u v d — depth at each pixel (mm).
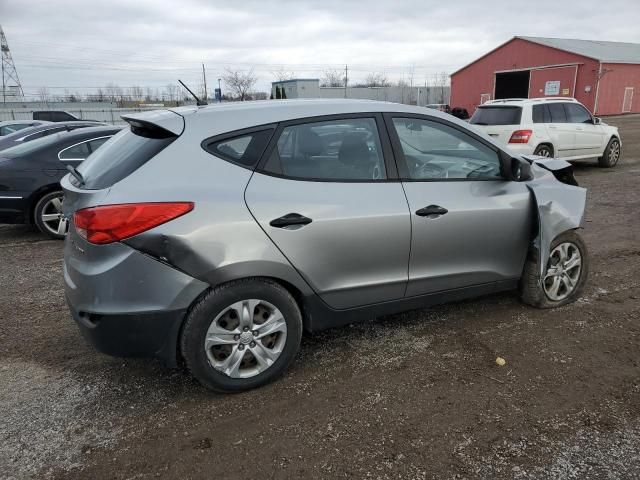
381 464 2479
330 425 2773
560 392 3039
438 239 3482
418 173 3484
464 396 3012
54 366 3457
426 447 2592
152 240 2656
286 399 3016
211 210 2766
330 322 3322
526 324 3932
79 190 2859
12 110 37031
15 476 2432
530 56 40531
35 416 2896
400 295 3484
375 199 3240
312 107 3242
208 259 2752
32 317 4254
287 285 3115
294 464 2490
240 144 2975
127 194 2676
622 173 11523
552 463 2469
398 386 3129
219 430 2752
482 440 2637
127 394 3109
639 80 38562
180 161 2828
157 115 3082
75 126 9938
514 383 3143
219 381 2975
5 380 3283
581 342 3639
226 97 51844
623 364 3342
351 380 3201
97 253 2689
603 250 5762
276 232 2920
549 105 11078
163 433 2736
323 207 3066
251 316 2979
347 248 3158
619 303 4297
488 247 3742
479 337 3738
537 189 3896
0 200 6402
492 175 3797
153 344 2799
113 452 2596
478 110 11523
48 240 6781
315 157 3152
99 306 2705
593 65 36156
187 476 2424
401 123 3479
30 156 6566
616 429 2703
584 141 11555
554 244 4043
